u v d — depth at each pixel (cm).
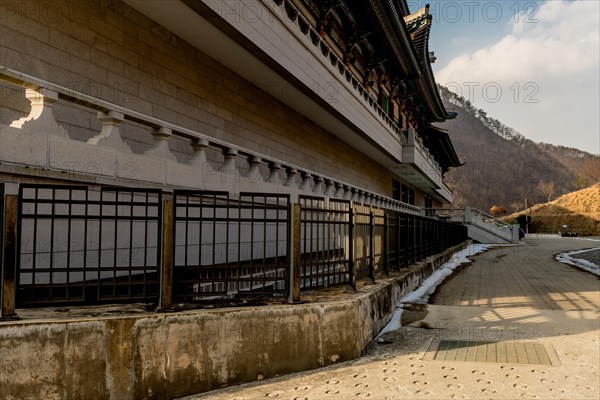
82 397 402
